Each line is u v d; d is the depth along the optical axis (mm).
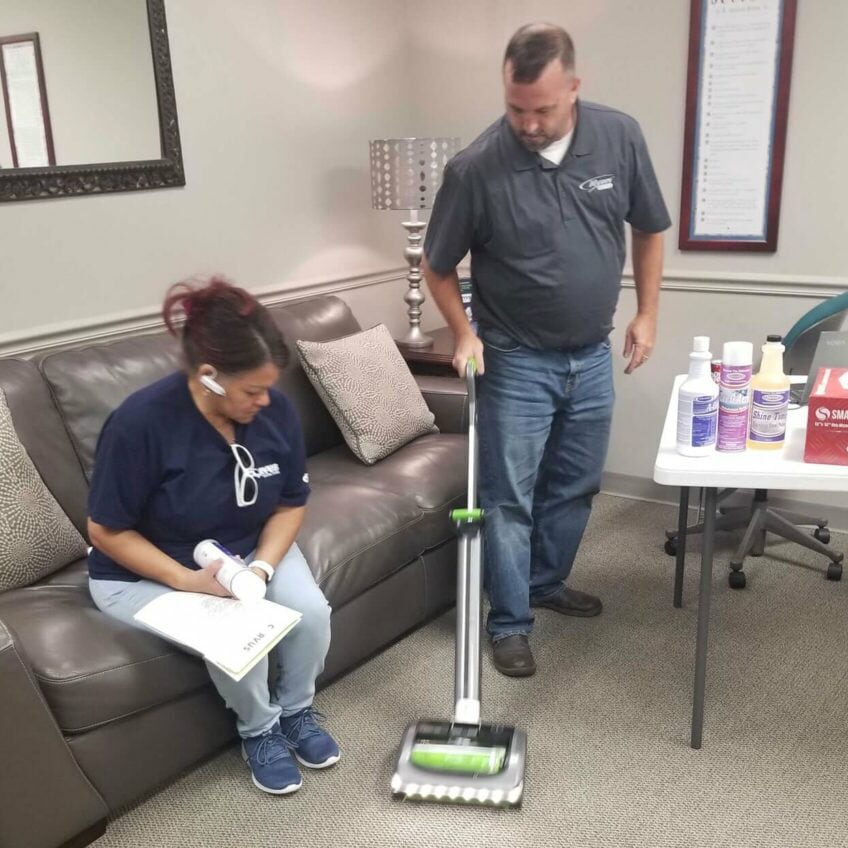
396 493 2389
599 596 2670
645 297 2330
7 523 1924
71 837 1697
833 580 2736
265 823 1802
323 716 2125
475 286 2246
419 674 2287
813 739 1999
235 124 2875
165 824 1806
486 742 1843
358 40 3287
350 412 2613
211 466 1785
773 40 2789
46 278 2430
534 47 1857
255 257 3020
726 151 2953
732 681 2225
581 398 2279
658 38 2984
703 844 1709
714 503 1791
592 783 1883
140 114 2584
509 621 2342
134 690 1717
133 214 2617
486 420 2264
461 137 3531
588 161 2039
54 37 2338
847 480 1634
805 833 1728
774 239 2955
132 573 1854
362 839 1752
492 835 1751
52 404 2195
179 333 1747
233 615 1716
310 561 2078
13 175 2293
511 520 2299
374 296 3555
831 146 2803
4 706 1545
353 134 3334
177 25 2650
